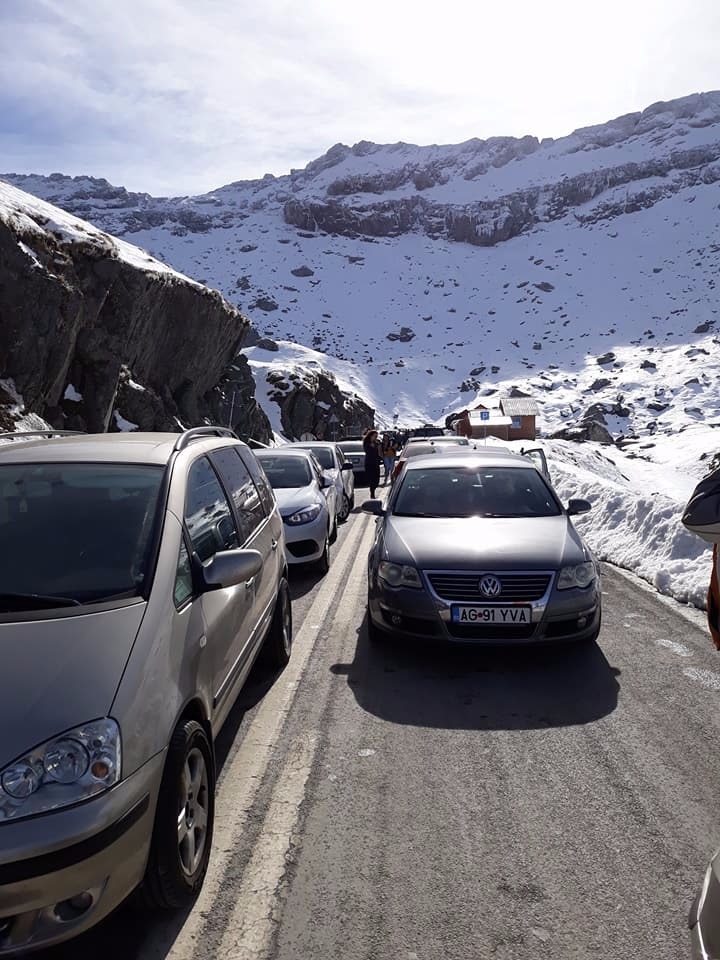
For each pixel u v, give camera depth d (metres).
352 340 183.50
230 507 4.02
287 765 3.58
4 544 2.87
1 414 14.02
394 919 2.44
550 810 3.12
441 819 3.06
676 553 7.70
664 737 3.85
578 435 82.81
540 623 4.81
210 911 2.50
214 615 3.16
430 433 74.12
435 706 4.32
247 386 33.97
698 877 2.64
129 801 2.12
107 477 3.23
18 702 2.10
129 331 19.91
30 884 1.92
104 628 2.42
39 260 15.55
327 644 5.59
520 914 2.46
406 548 5.23
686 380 129.75
